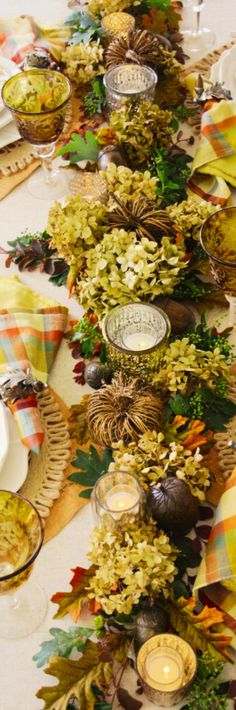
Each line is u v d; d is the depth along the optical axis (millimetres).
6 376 1233
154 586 1035
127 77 1566
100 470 1189
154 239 1344
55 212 1354
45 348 1328
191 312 1324
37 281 1431
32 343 1321
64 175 1578
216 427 1229
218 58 1740
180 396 1227
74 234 1317
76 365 1311
